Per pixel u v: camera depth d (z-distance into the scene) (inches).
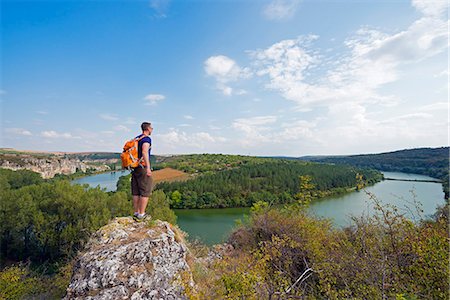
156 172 3193.9
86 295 158.9
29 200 1002.7
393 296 173.3
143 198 240.8
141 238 213.0
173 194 2175.2
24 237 1013.2
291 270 280.8
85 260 185.8
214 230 1232.8
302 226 365.1
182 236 285.1
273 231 405.7
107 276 168.6
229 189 2336.4
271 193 2206.0
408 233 202.1
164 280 180.4
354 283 197.9
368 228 233.5
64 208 960.3
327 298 205.0
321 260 234.7
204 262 258.7
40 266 864.9
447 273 168.6
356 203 1363.2
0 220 971.3
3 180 1723.7
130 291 163.9
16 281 447.5
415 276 188.2
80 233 877.2
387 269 189.3
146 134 237.9
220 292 153.3
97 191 1098.7
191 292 177.5
